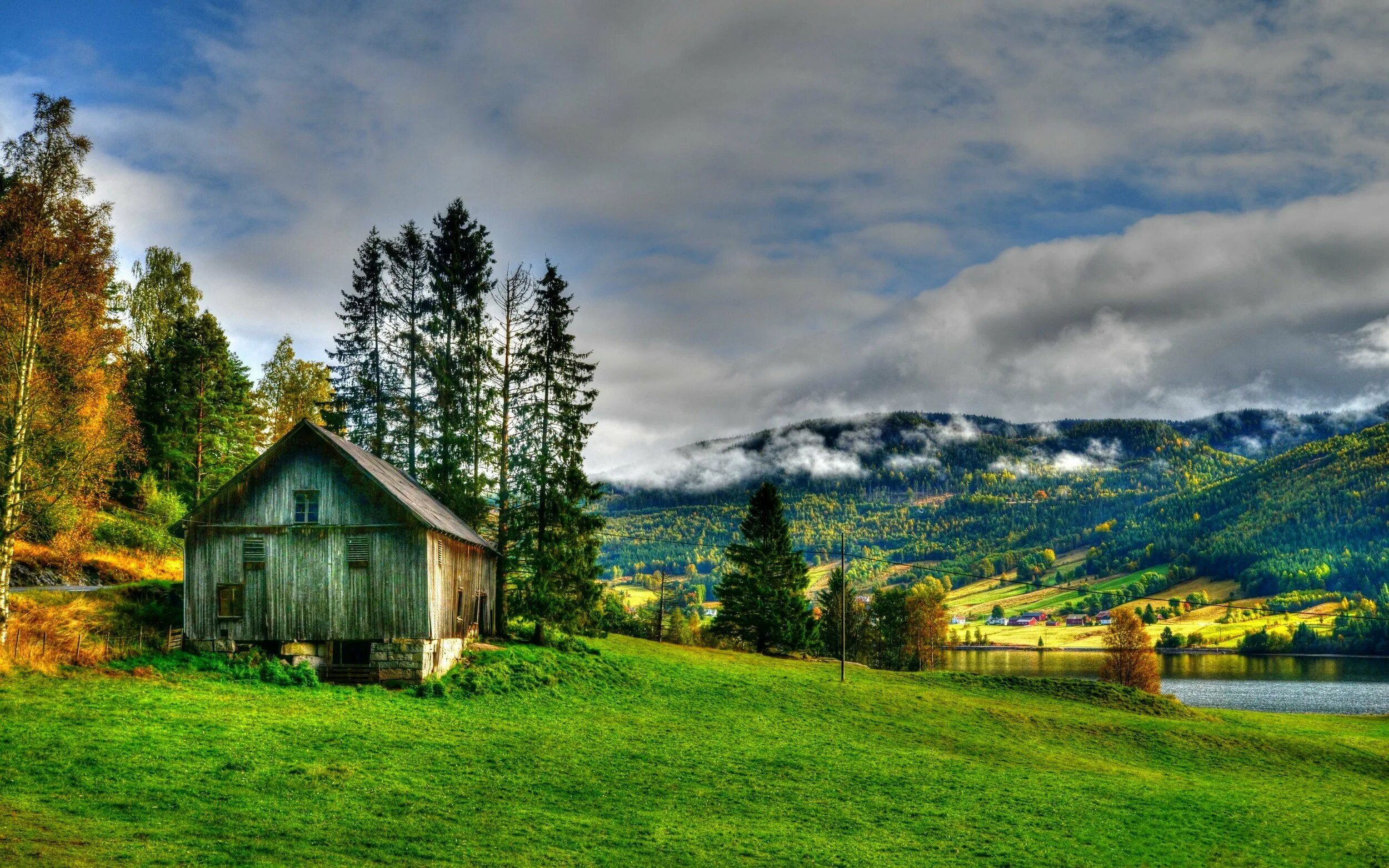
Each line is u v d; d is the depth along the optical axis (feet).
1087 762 148.97
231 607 139.13
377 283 210.18
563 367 190.19
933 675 266.98
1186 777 144.87
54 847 56.18
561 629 187.52
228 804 72.23
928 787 111.45
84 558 182.29
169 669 124.36
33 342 112.27
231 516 141.18
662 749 116.06
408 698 128.57
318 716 107.96
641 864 70.38
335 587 139.13
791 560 317.42
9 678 104.63
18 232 111.96
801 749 127.65
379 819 73.36
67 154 115.75
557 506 183.62
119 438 131.03
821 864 76.13
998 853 86.22
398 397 202.18
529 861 67.46
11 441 111.14
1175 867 89.92
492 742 106.93
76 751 80.59
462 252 204.23
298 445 143.02
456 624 155.02
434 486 188.24
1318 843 106.32
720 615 312.09
